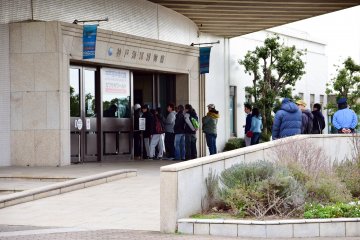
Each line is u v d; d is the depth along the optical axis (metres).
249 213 10.27
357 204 10.70
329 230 9.57
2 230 9.93
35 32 19.80
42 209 11.98
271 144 12.84
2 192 14.62
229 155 11.45
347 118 18.17
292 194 10.42
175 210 9.66
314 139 15.23
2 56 19.92
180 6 25.64
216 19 28.03
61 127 19.64
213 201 10.80
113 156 23.17
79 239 9.01
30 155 19.83
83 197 13.17
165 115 27.17
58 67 19.66
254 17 27.83
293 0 25.02
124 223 10.55
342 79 35.00
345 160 15.74
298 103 17.81
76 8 21.08
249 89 32.12
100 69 22.55
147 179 15.70
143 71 25.52
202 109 28.47
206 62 27.70
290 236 9.40
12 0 19.92
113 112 23.28
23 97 19.91
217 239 9.10
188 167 10.06
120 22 22.95
